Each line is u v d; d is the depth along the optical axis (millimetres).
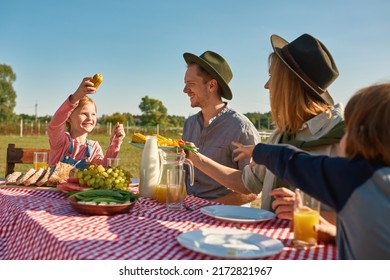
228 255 1231
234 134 3342
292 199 1789
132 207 1908
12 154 3365
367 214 1064
